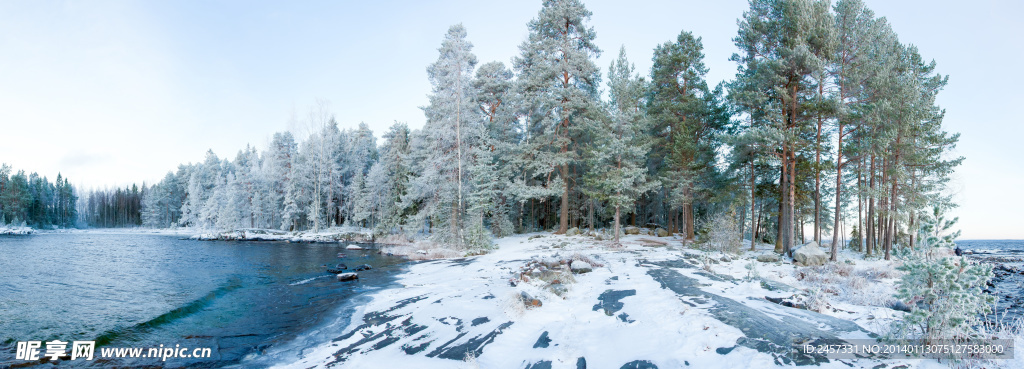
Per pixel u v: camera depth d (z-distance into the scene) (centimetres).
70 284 1667
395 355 796
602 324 895
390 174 4759
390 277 1853
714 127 3244
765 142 2216
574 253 2133
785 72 2242
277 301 1366
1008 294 1326
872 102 2205
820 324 793
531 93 3500
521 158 3531
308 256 2920
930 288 602
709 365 616
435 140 3222
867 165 2558
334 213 5738
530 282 1427
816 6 2209
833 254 1994
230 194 5922
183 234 7019
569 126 3581
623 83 2886
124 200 11488
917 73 2603
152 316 1141
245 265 2375
